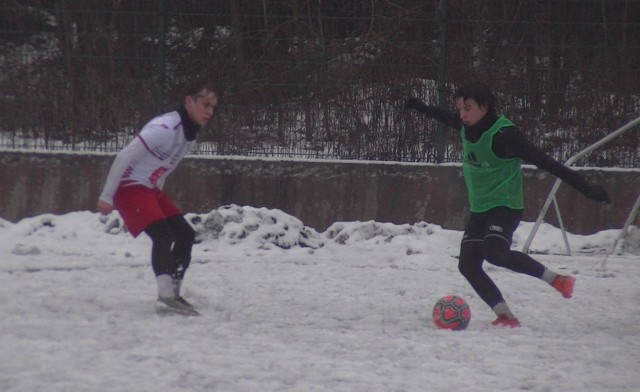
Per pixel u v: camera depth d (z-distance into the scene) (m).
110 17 43.38
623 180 42.94
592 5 43.38
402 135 43.78
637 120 38.69
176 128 23.97
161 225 24.19
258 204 43.06
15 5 43.09
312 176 43.03
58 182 42.91
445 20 43.16
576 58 43.56
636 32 43.50
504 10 43.41
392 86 43.59
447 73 43.56
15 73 43.22
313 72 43.47
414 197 43.00
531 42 43.56
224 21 43.44
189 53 43.62
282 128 43.62
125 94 43.59
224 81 43.59
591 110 43.69
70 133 43.41
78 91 43.38
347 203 43.03
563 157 43.84
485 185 24.67
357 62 43.50
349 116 43.62
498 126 23.86
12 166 42.88
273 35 43.44
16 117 43.19
